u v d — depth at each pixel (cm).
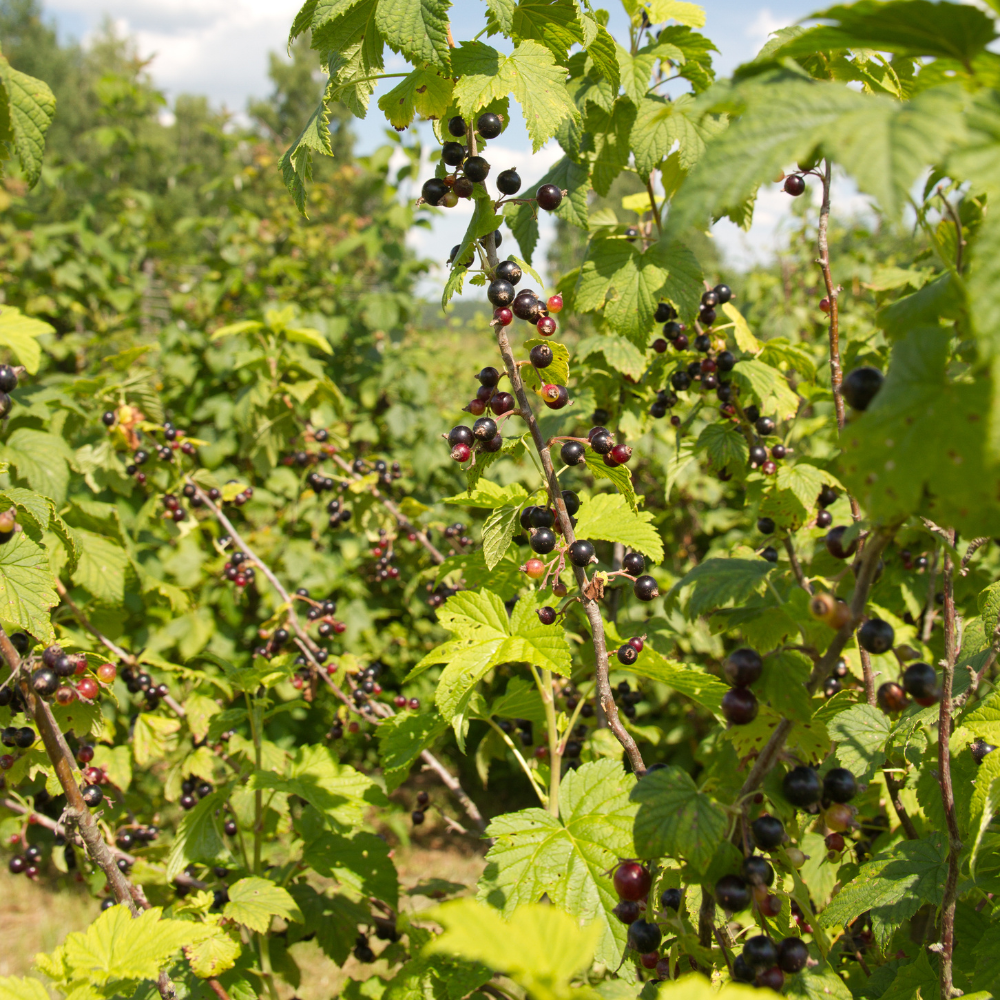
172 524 473
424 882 328
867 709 199
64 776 195
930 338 99
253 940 295
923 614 340
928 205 172
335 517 459
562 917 92
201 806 262
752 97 102
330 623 384
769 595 223
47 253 772
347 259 838
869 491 97
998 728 166
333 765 284
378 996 269
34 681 192
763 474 285
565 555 171
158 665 329
